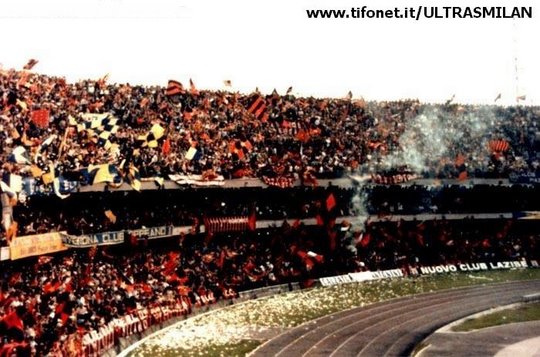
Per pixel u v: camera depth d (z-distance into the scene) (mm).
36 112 40000
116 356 34062
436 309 46969
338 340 37969
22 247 36094
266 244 58438
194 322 42688
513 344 37344
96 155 45688
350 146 66438
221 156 56000
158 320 40844
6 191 32938
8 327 28547
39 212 41656
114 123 46062
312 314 45375
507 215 69250
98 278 40312
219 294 48781
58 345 29250
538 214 70375
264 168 56344
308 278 57250
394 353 35094
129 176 44656
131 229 46906
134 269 45156
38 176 37344
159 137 47781
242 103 65625
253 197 59000
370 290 55062
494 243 69625
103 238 44656
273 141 62031
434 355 34938
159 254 49969
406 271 63094
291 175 57469
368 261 62031
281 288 54375
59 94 48562
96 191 43812
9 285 34250
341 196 63062
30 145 39844
